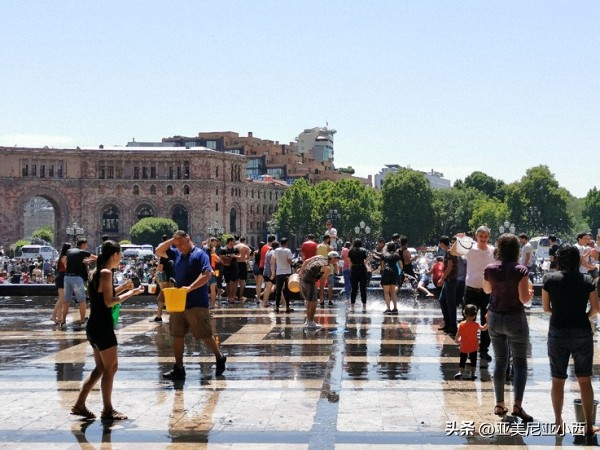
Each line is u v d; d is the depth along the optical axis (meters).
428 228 190.50
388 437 12.62
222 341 23.02
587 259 28.55
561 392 12.91
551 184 196.50
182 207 176.62
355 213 187.00
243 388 16.34
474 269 19.89
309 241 32.72
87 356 20.77
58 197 171.12
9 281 61.12
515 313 13.86
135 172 176.00
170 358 20.25
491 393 15.75
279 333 24.73
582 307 12.80
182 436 12.76
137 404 15.00
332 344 22.23
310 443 12.30
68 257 27.34
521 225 198.00
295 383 16.81
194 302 17.55
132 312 32.03
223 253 35.19
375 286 49.72
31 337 24.66
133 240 158.88
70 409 14.67
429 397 15.40
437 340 22.97
